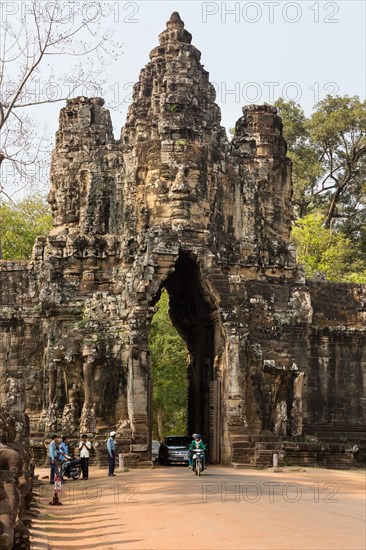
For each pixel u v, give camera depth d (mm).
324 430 50531
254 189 51250
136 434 44625
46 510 27172
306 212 90062
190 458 39812
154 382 67438
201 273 47375
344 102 87500
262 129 52594
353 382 51906
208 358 50562
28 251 74750
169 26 52719
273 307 50500
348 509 24500
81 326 47531
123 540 19828
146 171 49344
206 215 48969
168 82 50375
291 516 22812
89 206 50188
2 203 75938
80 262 49344
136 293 46375
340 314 53125
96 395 46062
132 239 48500
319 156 89750
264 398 47625
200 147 49094
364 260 87125
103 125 51750
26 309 49000
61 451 37688
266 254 50969
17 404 41500
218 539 19000
